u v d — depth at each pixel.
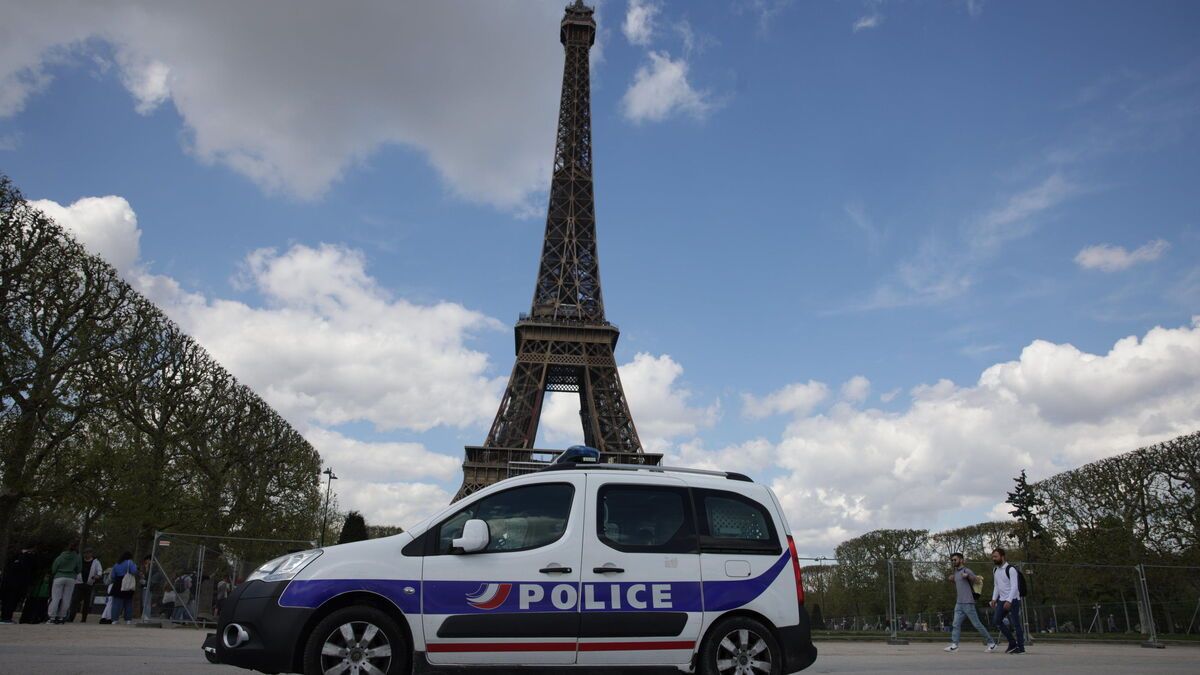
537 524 10.63
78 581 28.94
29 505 41.72
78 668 11.89
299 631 9.52
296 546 34.75
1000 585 23.17
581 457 12.07
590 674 10.77
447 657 9.80
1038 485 62.97
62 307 37.53
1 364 35.31
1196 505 50.69
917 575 30.02
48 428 36.69
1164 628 31.27
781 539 11.46
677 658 10.49
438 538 10.30
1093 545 54.44
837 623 32.41
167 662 13.53
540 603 10.15
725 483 11.66
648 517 11.02
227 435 50.81
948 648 23.70
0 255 35.84
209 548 31.14
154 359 44.19
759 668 10.71
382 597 9.80
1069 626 31.31
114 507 41.03
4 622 25.84
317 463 63.03
